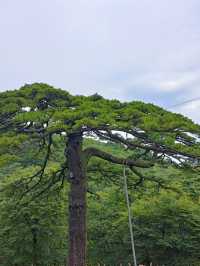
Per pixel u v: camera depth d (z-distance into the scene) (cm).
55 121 1691
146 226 3066
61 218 3041
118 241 3303
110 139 1867
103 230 3453
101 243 3462
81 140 1934
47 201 2817
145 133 1748
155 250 3077
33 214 2838
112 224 3272
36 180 2645
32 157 2038
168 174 2505
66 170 2164
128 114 1764
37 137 1736
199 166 1836
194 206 3005
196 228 2977
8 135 1761
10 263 3036
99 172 2216
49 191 2367
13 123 1817
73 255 1897
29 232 2958
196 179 2500
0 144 1622
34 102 1900
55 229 3030
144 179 2134
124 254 3253
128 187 2208
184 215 2966
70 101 1983
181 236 2981
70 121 1727
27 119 1722
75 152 1930
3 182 2742
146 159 1970
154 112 1883
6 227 2902
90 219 3481
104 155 1964
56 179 2255
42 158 2147
